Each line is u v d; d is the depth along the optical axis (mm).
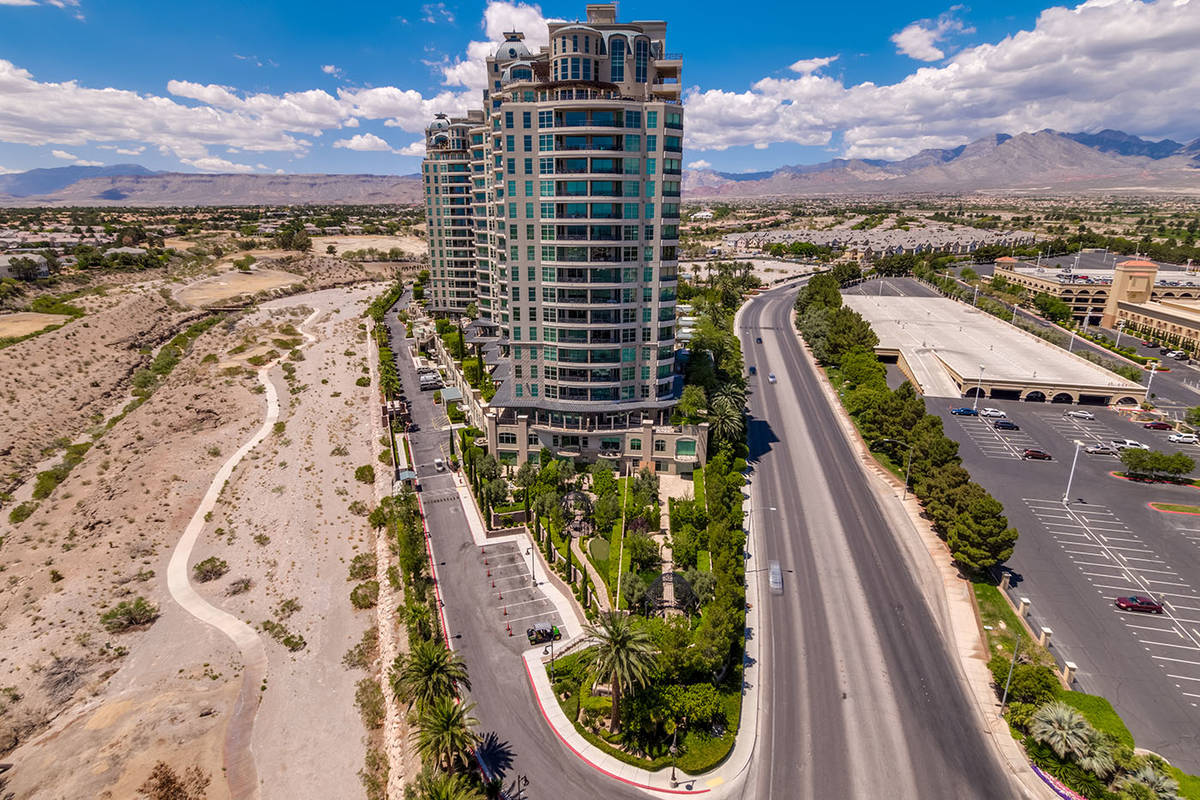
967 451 127312
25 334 180250
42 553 100625
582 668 69875
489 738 62781
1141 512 103812
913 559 91875
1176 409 148375
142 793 62500
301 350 192625
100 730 69812
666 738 62500
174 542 103625
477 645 74375
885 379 159375
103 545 101812
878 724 65062
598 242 99875
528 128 96938
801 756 61531
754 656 74000
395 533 98875
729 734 62781
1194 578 86750
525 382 110625
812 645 75688
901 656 74000
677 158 100688
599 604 78812
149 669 78375
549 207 99750
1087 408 150625
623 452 111000
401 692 64438
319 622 85438
